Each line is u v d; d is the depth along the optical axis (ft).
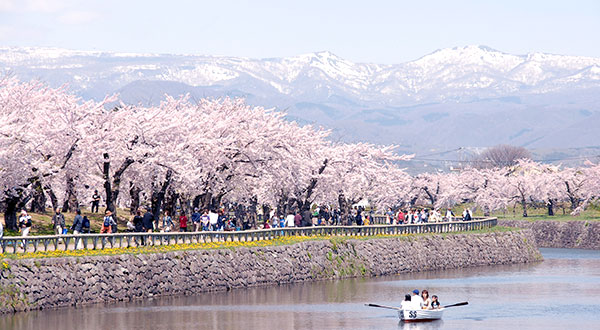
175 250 205.77
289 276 239.91
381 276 276.82
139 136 246.27
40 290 167.73
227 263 219.82
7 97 229.86
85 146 232.53
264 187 328.90
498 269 320.29
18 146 213.66
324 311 192.03
